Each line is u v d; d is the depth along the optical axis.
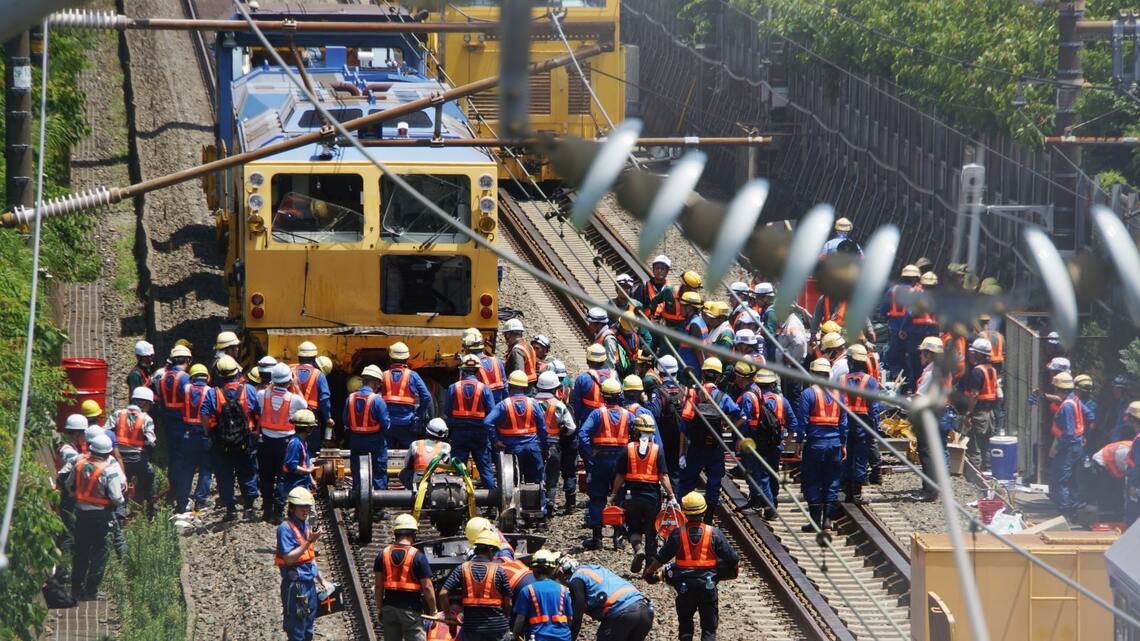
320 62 90.94
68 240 99.12
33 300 36.38
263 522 69.62
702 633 55.94
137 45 151.00
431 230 78.31
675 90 167.25
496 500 65.56
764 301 84.62
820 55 126.12
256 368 71.06
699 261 109.38
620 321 81.56
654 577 56.91
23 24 23.27
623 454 64.38
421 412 72.44
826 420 68.75
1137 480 67.44
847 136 128.25
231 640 58.03
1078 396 76.00
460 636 52.25
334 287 77.75
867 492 75.44
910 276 83.88
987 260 101.25
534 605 50.38
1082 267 22.98
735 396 76.00
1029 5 101.75
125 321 94.88
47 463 71.38
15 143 77.88
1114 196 77.31
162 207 114.94
